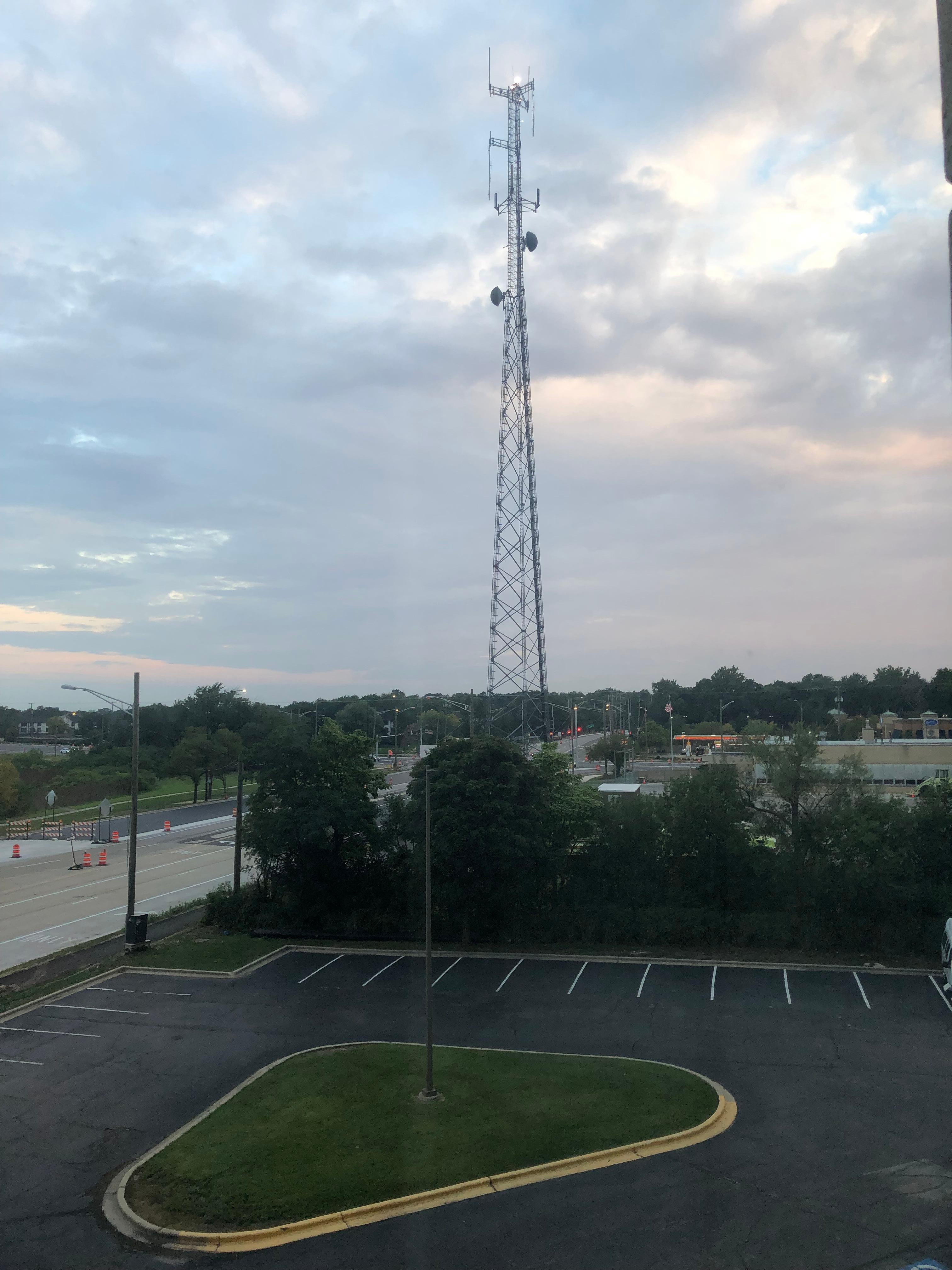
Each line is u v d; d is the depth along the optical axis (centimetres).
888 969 2675
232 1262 1252
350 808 3341
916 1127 1630
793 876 2998
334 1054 2050
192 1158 1545
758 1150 1549
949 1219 1311
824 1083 1844
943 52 410
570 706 18350
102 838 5656
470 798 3008
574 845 3281
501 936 3098
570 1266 1209
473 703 5597
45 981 2703
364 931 3206
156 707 11819
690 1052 2036
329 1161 1527
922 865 2933
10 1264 1259
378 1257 1249
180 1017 2341
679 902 3078
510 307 5050
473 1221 1335
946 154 410
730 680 16325
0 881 4441
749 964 2759
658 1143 1573
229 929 3316
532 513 4956
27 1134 1670
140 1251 1290
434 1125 1653
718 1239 1266
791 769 3184
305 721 5659
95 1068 1992
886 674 13925
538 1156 1528
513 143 5138
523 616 4919
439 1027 2236
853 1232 1279
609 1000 2436
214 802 8056
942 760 6169
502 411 5003
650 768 8531
